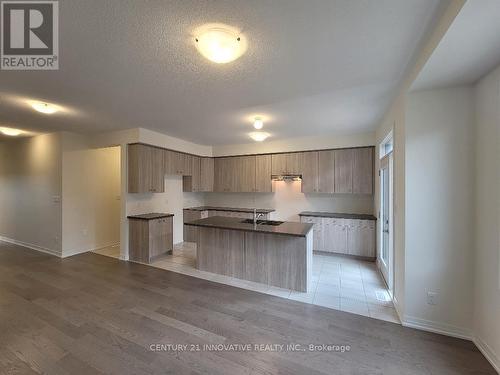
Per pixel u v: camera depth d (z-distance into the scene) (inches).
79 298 114.9
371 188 181.0
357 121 151.2
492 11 49.0
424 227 90.2
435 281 89.3
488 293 76.5
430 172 88.9
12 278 138.6
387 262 135.7
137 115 137.5
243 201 244.7
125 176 174.1
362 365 73.0
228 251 145.3
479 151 81.1
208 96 108.8
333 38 67.2
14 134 185.6
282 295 120.6
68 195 182.2
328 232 187.2
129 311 103.4
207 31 63.2
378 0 53.3
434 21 60.4
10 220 215.8
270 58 77.3
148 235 168.6
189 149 217.8
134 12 56.7
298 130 174.7
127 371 69.9
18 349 79.1
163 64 80.7
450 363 73.9
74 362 73.4
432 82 82.3
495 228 73.8
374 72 87.0
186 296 118.3
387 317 100.3
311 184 200.2
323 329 91.5
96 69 84.0
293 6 54.9
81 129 172.2
